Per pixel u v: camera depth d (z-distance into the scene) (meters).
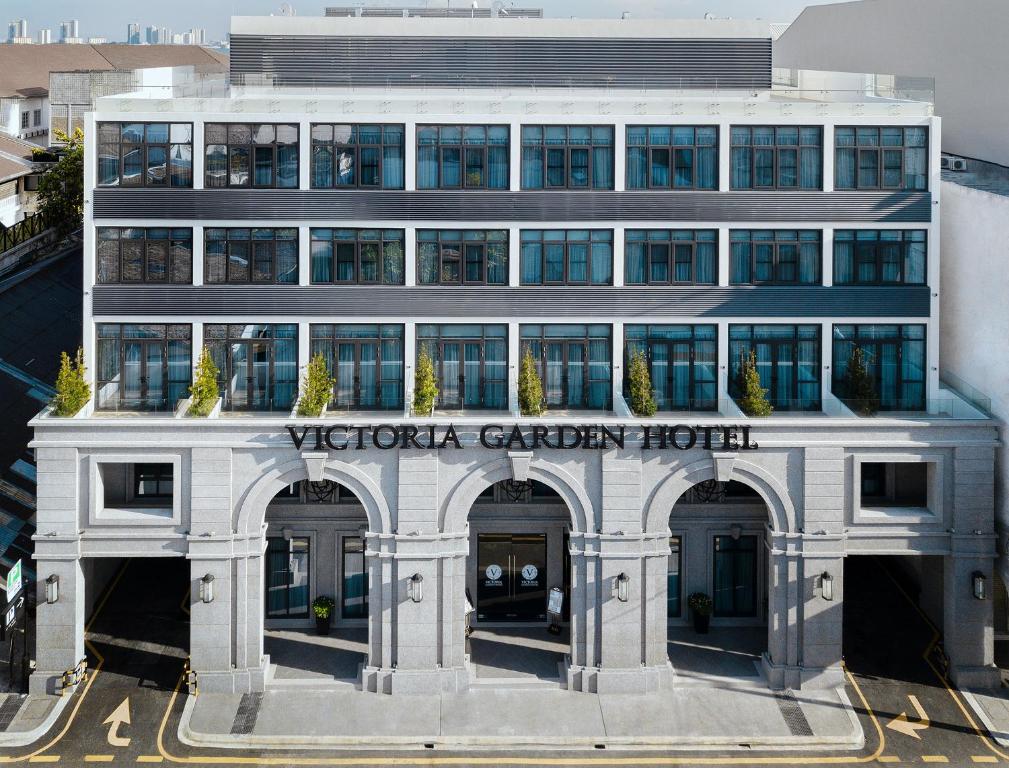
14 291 51.12
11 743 32.16
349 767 31.58
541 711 34.53
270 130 36.75
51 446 34.53
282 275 37.16
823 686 35.91
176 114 36.41
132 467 37.97
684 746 32.91
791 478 35.66
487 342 37.69
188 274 37.00
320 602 39.25
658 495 35.53
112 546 35.09
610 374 37.94
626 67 42.56
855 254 37.91
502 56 42.31
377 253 37.19
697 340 38.03
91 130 36.34
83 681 35.56
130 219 36.69
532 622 41.03
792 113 37.34
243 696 35.06
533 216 37.19
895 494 38.91
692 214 37.38
